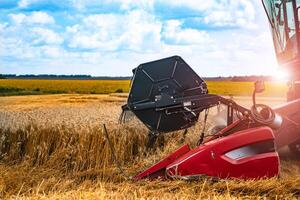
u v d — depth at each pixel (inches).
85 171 274.2
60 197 203.3
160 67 246.4
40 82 2733.8
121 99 723.4
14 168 275.3
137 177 241.6
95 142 294.0
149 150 306.5
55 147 301.4
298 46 330.3
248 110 245.1
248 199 208.7
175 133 318.3
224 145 228.1
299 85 334.3
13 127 313.4
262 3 380.2
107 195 209.8
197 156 228.2
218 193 215.6
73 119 339.9
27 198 207.3
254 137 229.5
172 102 242.2
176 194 210.8
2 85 2356.1
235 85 2134.6
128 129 310.3
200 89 248.4
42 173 268.1
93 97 784.9
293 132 269.1
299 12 332.5
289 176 258.2
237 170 226.7
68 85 2383.1
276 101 862.5
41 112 399.5
